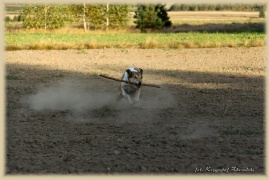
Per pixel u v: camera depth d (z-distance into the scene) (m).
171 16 153.88
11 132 16.09
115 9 96.94
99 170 12.12
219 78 29.27
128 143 14.69
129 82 19.39
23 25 90.31
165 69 34.06
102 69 34.12
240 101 21.50
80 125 17.14
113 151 13.83
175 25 105.50
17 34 71.69
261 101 21.58
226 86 25.86
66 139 15.17
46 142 14.77
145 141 14.84
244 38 60.97
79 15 96.88
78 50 48.44
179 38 63.53
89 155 13.45
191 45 51.16
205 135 15.75
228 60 39.59
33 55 43.38
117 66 36.09
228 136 15.62
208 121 17.78
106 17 96.62
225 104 20.83
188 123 17.45
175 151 13.88
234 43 51.56
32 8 89.56
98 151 13.85
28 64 36.84
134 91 19.91
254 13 176.38
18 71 32.53
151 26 93.88
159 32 91.19
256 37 62.09
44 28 90.62
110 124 17.27
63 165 12.55
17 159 13.08
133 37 67.50
